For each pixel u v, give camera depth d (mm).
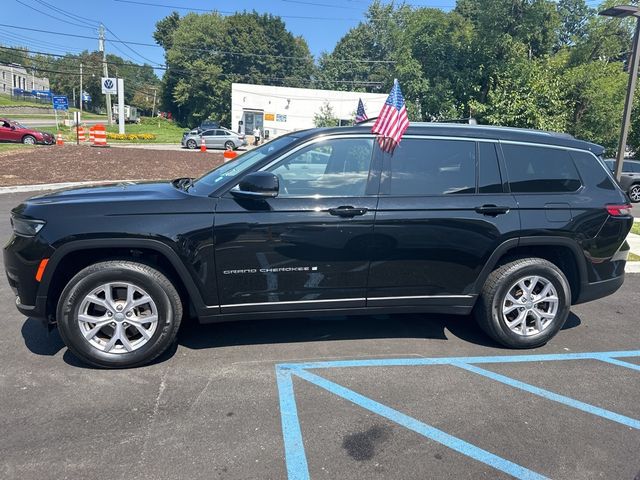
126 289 3697
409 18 23062
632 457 2861
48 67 107438
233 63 71312
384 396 3463
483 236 4039
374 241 3896
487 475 2676
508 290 4191
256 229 3725
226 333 4500
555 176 4262
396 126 3986
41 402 3266
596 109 20781
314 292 3934
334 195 3879
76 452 2770
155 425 3043
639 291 6199
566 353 4293
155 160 20938
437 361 4047
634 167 16562
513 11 20172
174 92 69188
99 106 95875
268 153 3938
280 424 3090
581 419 3248
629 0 23062
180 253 3639
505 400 3459
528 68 20062
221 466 2684
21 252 3576
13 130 27750
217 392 3453
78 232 3533
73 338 3619
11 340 4203
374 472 2670
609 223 4305
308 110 46750
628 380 3816
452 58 21047
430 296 4113
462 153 4117
